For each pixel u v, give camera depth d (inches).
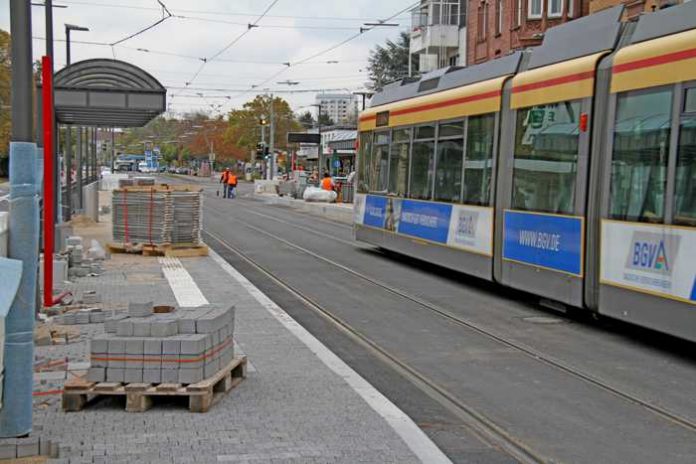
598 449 262.5
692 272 365.4
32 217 242.7
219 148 3855.8
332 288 624.1
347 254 876.6
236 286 605.0
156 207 818.2
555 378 354.3
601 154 442.3
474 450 258.7
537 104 514.3
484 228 580.4
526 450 259.4
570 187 469.4
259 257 840.3
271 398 301.3
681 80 380.2
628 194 415.2
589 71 456.4
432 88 700.0
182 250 812.0
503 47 1592.0
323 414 282.0
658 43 399.9
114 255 817.5
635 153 411.5
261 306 513.0
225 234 1135.0
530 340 434.6
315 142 2158.0
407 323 482.0
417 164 717.9
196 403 280.5
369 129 859.4
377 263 793.6
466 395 326.3
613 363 383.9
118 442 249.3
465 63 1903.3
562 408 309.0
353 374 339.6
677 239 375.9
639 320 402.0
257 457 238.2
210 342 292.7
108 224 1169.4
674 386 343.3
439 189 665.0
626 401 319.6
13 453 234.2
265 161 3051.2
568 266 468.4
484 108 587.5
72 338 406.9
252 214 1626.5
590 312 502.6
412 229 723.4
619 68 428.5
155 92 747.4
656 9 433.1
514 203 538.0
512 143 545.0
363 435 260.1
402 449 247.3
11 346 239.8
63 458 234.5
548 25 1471.5
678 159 378.9
